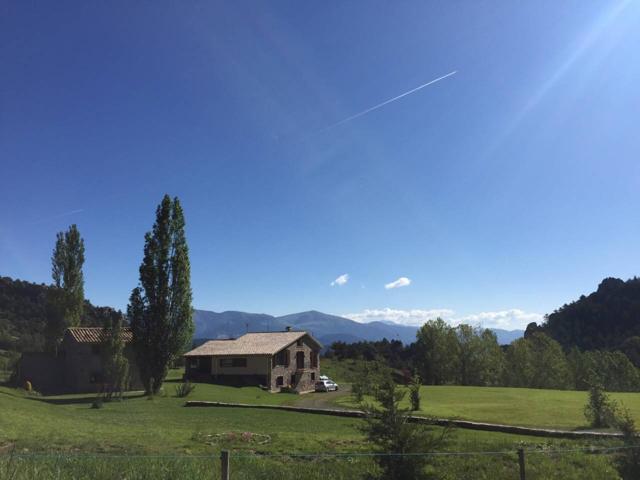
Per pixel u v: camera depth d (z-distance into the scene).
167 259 47.81
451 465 12.18
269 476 11.10
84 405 36.28
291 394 57.75
